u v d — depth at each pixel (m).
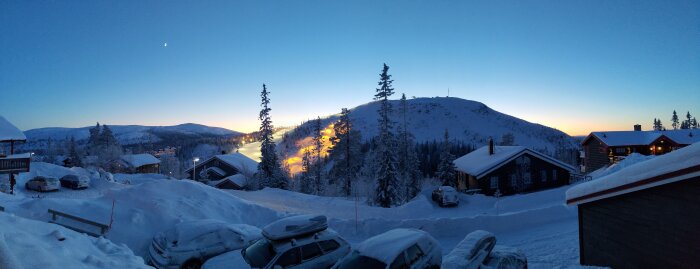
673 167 7.52
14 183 32.62
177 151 195.12
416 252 8.30
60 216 13.84
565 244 12.95
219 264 9.82
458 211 31.36
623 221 9.20
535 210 17.91
